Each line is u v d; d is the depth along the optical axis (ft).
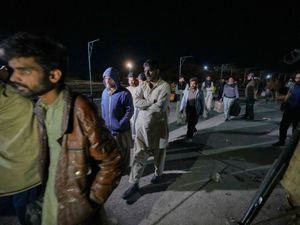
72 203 4.51
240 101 58.03
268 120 31.24
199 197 11.51
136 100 11.29
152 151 12.53
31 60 3.72
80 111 4.26
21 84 3.94
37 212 5.36
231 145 19.65
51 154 4.72
